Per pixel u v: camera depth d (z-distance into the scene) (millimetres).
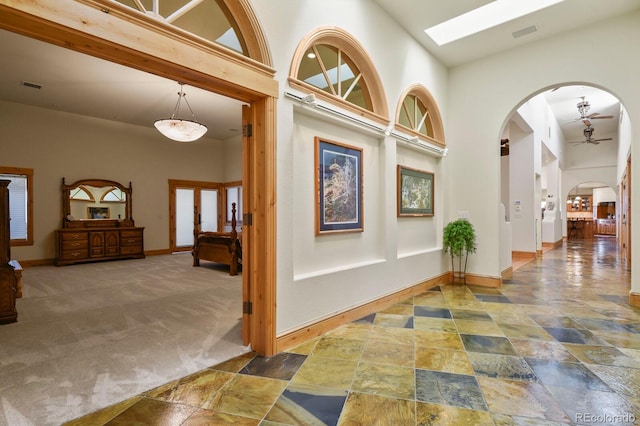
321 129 3209
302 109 2914
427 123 5297
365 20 3623
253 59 2582
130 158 8680
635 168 3949
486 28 4340
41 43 4379
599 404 1919
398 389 2090
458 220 5125
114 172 8383
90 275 6027
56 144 7492
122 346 2756
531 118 7938
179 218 9711
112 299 4301
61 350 2672
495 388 2098
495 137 5023
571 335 2986
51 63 4973
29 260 7117
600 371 2311
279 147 2662
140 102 6863
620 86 4070
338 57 3504
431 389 2090
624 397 1991
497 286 4977
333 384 2154
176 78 2195
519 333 3043
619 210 10695
